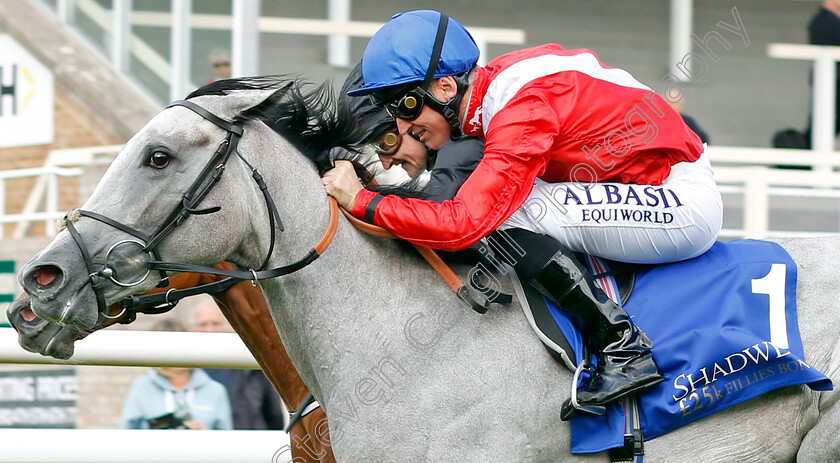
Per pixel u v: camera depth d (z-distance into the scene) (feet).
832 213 36.19
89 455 17.53
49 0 38.19
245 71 33.50
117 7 36.81
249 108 13.61
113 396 31.42
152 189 13.07
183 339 18.21
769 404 14.10
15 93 37.93
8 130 37.96
